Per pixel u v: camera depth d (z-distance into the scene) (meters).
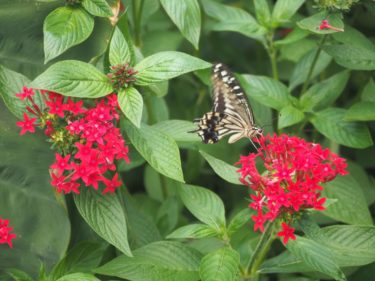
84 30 0.84
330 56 1.00
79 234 0.92
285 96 0.97
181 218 1.04
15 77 0.84
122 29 0.85
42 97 0.84
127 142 0.87
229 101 0.88
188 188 0.86
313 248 0.80
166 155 0.82
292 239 0.80
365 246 0.85
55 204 0.90
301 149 0.80
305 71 1.01
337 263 0.84
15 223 0.90
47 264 0.89
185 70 0.81
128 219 0.92
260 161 1.01
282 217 0.80
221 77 0.89
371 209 1.05
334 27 0.89
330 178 0.79
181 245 0.85
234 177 0.83
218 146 1.07
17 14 0.90
